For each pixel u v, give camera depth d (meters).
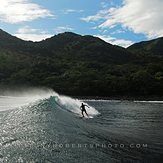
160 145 22.44
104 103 110.56
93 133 24.56
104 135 24.42
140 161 17.45
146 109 75.56
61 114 33.56
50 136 20.78
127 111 65.06
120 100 145.88
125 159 17.44
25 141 19.06
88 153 17.62
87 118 37.78
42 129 22.89
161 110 72.06
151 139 24.88
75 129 25.02
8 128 22.98
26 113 31.03
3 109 37.03
